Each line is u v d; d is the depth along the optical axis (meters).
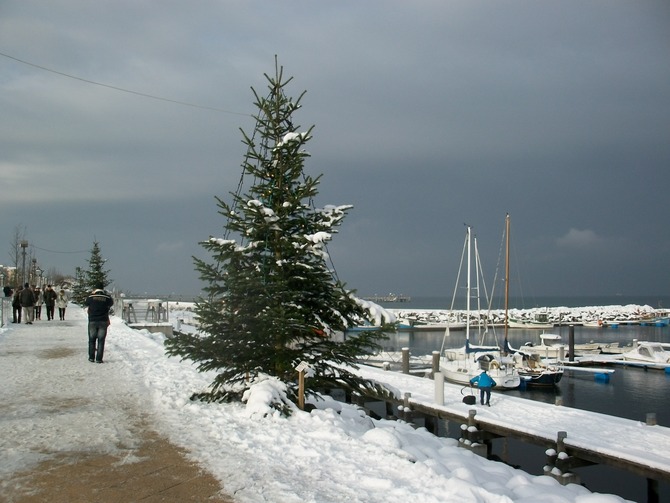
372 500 5.07
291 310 8.88
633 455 12.61
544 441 14.60
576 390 31.83
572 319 86.50
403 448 7.12
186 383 10.94
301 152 9.59
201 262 8.85
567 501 5.87
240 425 7.59
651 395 30.52
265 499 5.02
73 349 16.69
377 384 9.94
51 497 5.00
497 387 28.98
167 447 6.55
